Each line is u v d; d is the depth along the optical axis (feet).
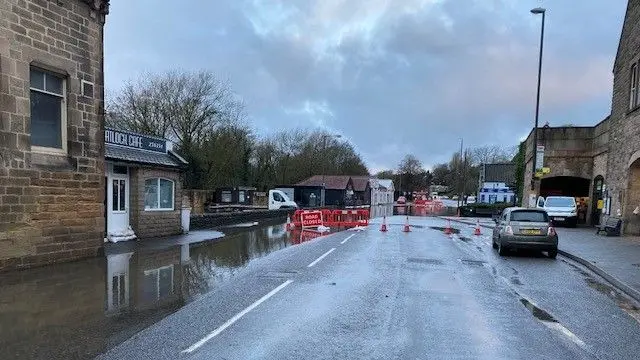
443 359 17.97
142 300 27.04
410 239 63.87
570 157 97.04
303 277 34.42
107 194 53.98
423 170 420.77
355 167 295.89
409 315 24.18
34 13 35.68
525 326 22.67
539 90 84.43
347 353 18.53
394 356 18.24
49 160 37.22
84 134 40.70
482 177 234.99
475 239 66.74
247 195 140.56
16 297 27.14
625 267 39.22
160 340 19.97
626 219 66.69
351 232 75.51
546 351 19.17
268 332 21.11
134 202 57.93
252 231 75.36
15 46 34.04
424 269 38.55
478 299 28.12
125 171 57.21
